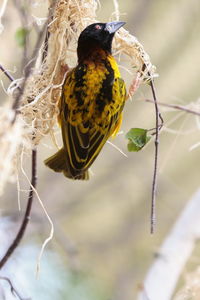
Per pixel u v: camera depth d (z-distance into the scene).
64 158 9.51
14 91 8.92
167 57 18.67
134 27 17.75
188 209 12.48
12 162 8.25
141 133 8.80
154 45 18.55
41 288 13.09
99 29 9.40
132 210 18.62
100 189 19.22
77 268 13.81
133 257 17.53
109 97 9.23
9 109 7.48
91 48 9.38
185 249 12.13
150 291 11.74
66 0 9.15
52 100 9.26
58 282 13.44
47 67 9.12
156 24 18.30
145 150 18.83
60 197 18.12
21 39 8.78
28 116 8.95
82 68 9.26
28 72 7.46
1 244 12.70
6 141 7.38
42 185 17.92
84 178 9.64
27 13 8.81
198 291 11.30
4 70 8.38
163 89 18.70
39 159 17.41
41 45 9.14
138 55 9.45
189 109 9.74
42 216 14.51
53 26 9.13
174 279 11.95
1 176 7.35
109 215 19.17
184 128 18.81
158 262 12.01
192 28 18.61
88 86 9.19
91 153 9.25
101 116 9.22
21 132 7.55
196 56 18.81
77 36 9.48
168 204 18.59
